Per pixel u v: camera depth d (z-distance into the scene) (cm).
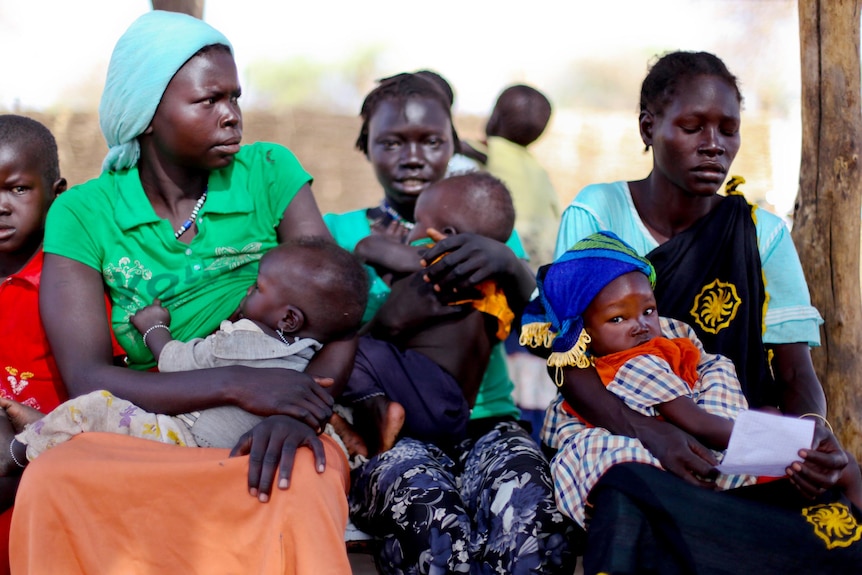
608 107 1997
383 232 361
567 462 266
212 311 298
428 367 311
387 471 287
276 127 1020
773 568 249
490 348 323
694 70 291
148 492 248
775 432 242
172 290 292
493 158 571
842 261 358
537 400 531
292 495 245
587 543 253
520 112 573
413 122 347
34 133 312
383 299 336
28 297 303
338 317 278
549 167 1045
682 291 295
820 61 356
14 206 306
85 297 283
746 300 292
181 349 277
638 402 265
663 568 251
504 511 270
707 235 297
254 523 247
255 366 272
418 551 270
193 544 250
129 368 295
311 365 283
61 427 262
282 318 276
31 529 247
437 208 324
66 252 284
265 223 308
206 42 284
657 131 297
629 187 316
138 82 280
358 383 306
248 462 248
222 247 298
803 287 306
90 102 1557
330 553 240
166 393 263
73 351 277
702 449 254
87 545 248
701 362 283
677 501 250
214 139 285
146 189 298
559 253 314
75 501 248
